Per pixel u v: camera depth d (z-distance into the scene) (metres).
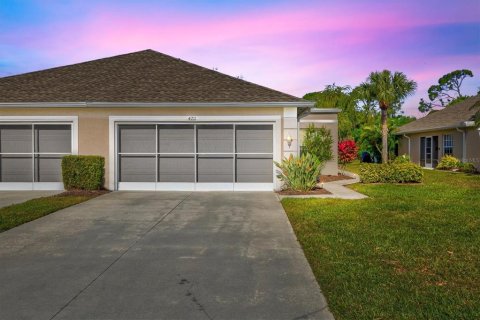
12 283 4.69
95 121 13.33
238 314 3.83
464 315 3.70
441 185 14.33
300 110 14.11
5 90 14.22
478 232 6.93
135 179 13.71
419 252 5.75
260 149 13.64
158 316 3.79
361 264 5.20
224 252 5.96
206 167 13.68
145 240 6.70
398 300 4.07
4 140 13.82
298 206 9.73
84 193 12.44
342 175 18.86
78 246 6.33
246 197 11.79
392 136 30.55
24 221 8.14
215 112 13.24
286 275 4.93
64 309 3.95
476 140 19.97
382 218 8.17
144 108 13.27
